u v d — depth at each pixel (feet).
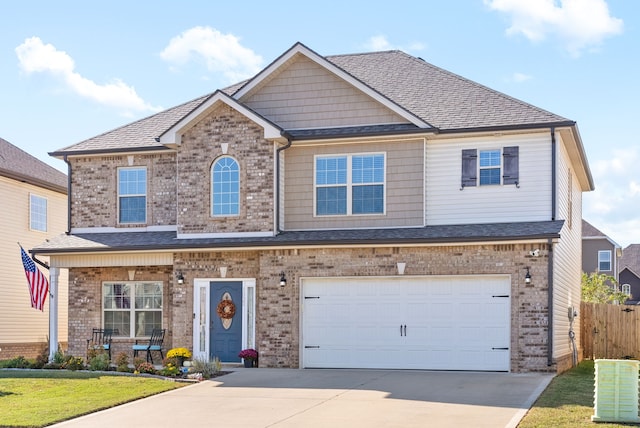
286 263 72.38
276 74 78.54
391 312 70.03
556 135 70.44
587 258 189.88
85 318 82.33
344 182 75.25
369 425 43.04
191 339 75.31
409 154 73.61
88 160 84.84
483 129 71.10
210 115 77.25
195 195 77.20
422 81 82.94
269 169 75.15
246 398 53.36
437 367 68.28
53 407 50.24
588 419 42.93
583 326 91.50
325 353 71.26
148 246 75.31
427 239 67.72
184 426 44.29
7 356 98.22
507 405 48.39
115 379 62.69
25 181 102.32
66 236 83.61
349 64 90.02
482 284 67.62
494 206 71.56
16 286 100.53
